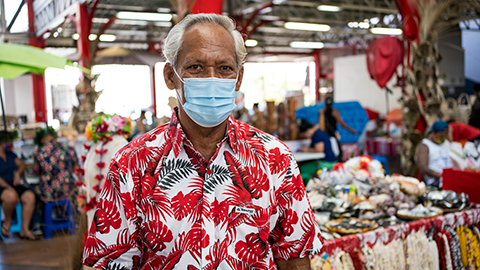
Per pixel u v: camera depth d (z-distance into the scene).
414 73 4.45
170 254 0.93
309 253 1.05
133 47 14.91
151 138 0.99
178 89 0.98
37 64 3.42
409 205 2.43
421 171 3.82
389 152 8.66
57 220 4.18
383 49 5.86
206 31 0.94
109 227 0.94
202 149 0.99
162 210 0.94
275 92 16.44
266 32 15.08
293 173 1.04
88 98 6.02
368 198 2.55
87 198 2.68
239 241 0.96
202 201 0.95
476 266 2.48
